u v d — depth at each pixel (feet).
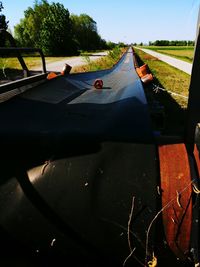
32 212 7.29
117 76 21.06
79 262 7.23
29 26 298.15
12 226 7.30
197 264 6.89
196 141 8.12
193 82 8.75
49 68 90.38
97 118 9.30
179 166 7.38
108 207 7.11
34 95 11.83
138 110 9.56
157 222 7.04
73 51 221.46
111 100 11.89
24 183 7.52
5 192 7.51
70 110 10.39
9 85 11.19
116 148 7.76
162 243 7.06
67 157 7.74
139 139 7.92
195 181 7.29
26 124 8.98
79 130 8.39
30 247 7.26
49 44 211.61
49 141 8.13
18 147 8.10
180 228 6.98
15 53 13.12
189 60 157.17
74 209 7.21
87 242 7.11
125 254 7.07
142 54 209.97
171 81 59.36
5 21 179.22
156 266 7.19
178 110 30.30
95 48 436.35
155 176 7.23
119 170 7.41
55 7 214.48
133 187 7.18
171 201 7.02
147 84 19.76
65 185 7.39
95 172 7.44
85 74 19.42
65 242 7.14
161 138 8.40
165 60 150.30
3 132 8.57
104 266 7.21
